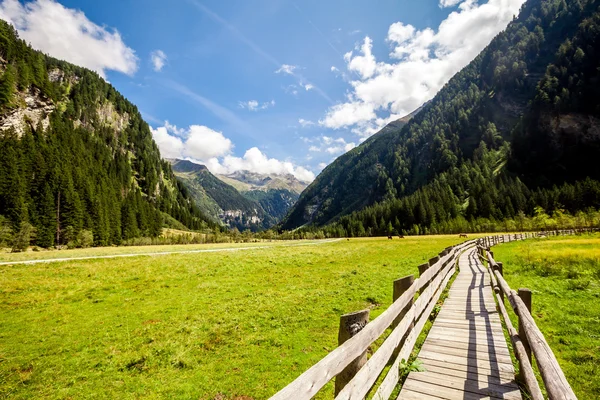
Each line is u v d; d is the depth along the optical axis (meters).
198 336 10.77
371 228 154.38
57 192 102.62
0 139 146.88
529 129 169.25
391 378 4.79
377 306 13.47
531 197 126.25
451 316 9.41
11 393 7.48
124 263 29.94
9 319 13.71
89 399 7.14
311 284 19.19
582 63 169.38
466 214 139.00
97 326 12.55
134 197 159.25
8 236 68.94
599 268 16.94
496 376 5.38
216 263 29.61
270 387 7.36
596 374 6.19
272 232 167.75
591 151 145.12
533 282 15.01
